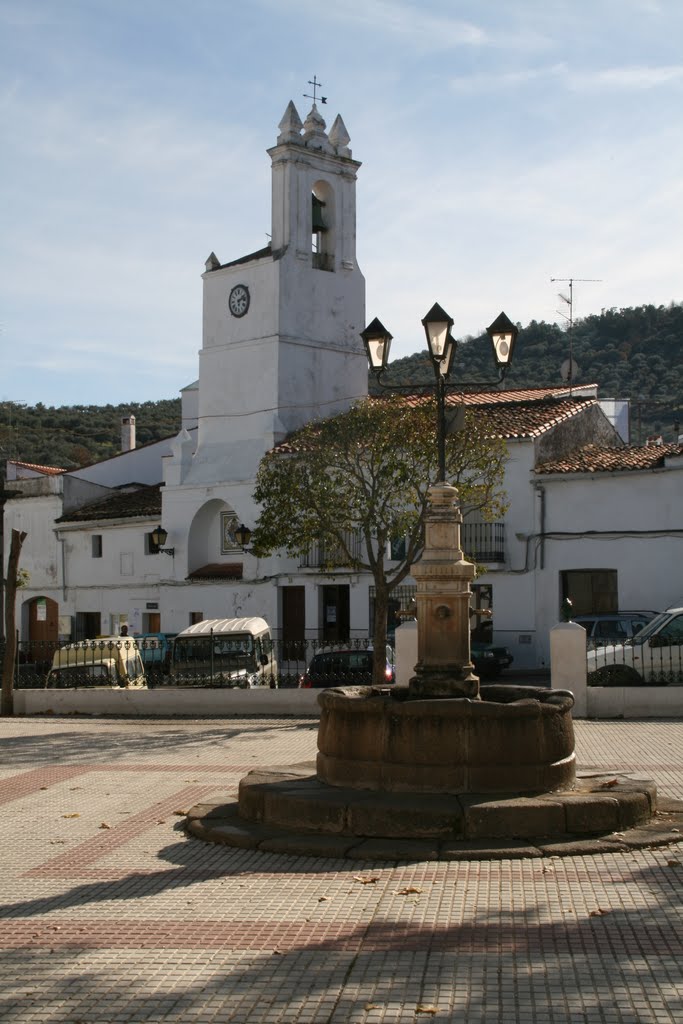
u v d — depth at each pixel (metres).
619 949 7.00
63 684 24.95
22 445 75.75
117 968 7.00
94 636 46.00
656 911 7.73
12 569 23.53
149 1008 6.35
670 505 31.94
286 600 39.31
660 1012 6.04
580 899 8.07
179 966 6.98
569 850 9.37
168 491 42.41
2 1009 6.42
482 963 6.83
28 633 48.12
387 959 6.96
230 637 26.44
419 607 11.50
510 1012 6.10
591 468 33.09
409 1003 6.27
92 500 48.06
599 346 87.50
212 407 42.53
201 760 15.53
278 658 30.39
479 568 23.36
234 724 20.16
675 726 17.30
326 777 10.98
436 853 9.37
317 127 42.09
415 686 11.37
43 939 7.64
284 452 38.47
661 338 84.88
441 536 11.45
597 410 38.44
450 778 10.37
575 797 10.16
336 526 25.69
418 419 25.39
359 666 26.91
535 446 34.53
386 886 8.62
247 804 10.88
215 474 41.34
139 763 15.48
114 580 44.62
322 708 11.21
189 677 25.44
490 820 9.76
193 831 10.74
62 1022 6.22
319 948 7.21
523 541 34.19
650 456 33.22
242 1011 6.26
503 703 10.50
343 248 42.81
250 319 41.47
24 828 11.41
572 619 30.95
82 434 79.81
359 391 43.00
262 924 7.77
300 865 9.39
